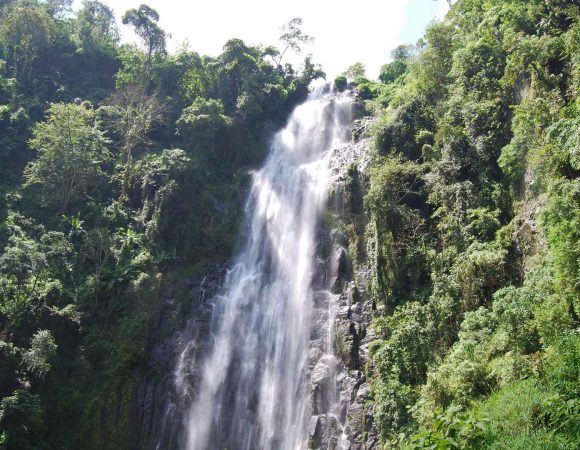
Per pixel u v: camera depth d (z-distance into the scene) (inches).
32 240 1392.7
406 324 1001.5
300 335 1296.8
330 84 2192.4
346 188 1455.5
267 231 1565.0
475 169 1121.4
